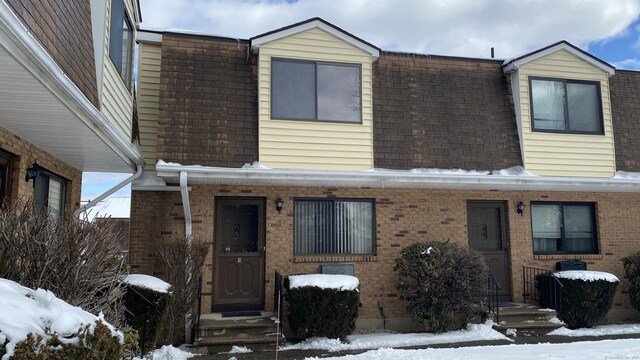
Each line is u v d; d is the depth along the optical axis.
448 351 7.77
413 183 9.80
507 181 10.04
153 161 9.44
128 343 4.56
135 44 8.95
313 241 10.12
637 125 11.45
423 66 10.70
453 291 9.24
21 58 4.02
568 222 11.52
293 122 9.39
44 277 4.59
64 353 3.44
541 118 10.77
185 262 8.31
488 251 10.94
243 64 9.75
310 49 9.72
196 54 9.55
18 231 4.54
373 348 8.20
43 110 5.21
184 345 8.38
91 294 4.95
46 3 4.69
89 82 6.06
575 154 10.70
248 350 8.06
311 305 8.50
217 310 9.48
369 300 10.02
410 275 9.40
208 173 8.75
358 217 10.39
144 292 6.99
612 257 11.40
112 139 6.83
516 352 7.64
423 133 10.12
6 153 6.18
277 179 9.17
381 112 10.05
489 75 11.05
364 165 9.59
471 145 10.30
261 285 9.70
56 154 7.45
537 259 11.01
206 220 9.55
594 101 11.13
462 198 10.79
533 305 10.55
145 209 9.52
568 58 11.04
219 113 9.26
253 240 9.85
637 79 11.89
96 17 6.43
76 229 4.91
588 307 9.95
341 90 9.78
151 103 9.64
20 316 3.45
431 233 10.53
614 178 10.65
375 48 9.98
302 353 7.88
